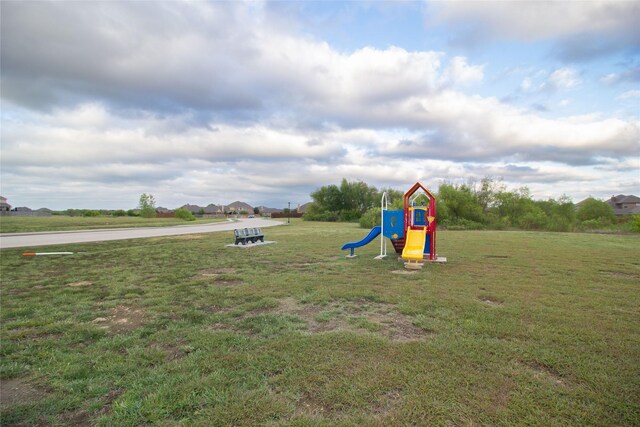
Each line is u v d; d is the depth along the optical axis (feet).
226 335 13.99
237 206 462.19
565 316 16.24
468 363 11.30
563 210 124.06
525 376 10.40
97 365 11.59
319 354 12.07
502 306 18.13
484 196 115.34
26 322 16.07
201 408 9.00
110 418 8.63
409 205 38.40
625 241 55.26
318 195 201.46
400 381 10.13
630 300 19.20
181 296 20.76
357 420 8.36
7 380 10.76
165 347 13.15
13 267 32.12
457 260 34.99
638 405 8.96
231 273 28.27
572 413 8.61
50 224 116.16
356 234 74.13
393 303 18.92
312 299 19.70
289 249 46.03
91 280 25.89
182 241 59.36
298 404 9.14
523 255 38.65
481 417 8.44
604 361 11.48
